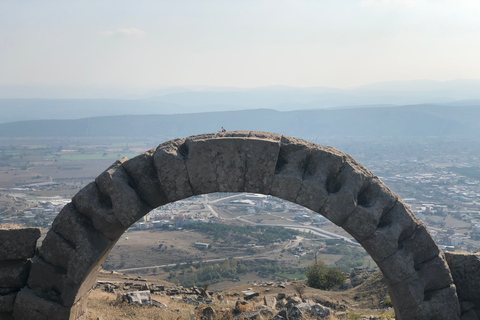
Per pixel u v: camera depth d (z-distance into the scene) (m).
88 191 9.49
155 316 15.82
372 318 16.67
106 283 27.08
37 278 9.52
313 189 9.32
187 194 9.50
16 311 9.47
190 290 28.47
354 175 9.42
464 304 9.91
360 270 51.84
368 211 9.26
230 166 9.42
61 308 9.37
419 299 9.27
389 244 9.25
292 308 14.16
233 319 15.09
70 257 9.40
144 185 9.62
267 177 9.38
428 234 9.52
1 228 9.59
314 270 43.59
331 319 15.09
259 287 36.59
